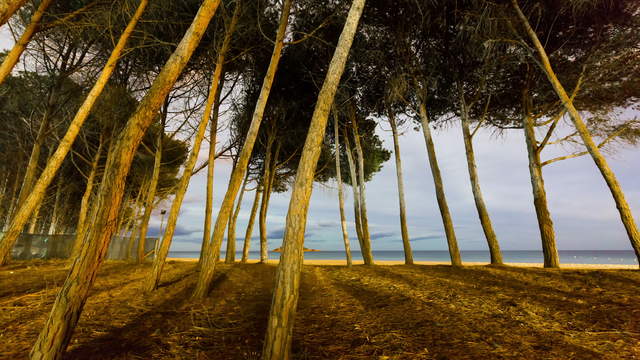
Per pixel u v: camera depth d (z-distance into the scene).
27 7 8.20
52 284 6.48
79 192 22.84
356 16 3.72
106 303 4.95
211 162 10.19
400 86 11.48
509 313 4.47
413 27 11.13
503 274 7.54
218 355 2.96
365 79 13.45
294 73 13.76
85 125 13.31
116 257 17.31
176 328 3.77
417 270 9.16
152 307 4.83
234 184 6.38
